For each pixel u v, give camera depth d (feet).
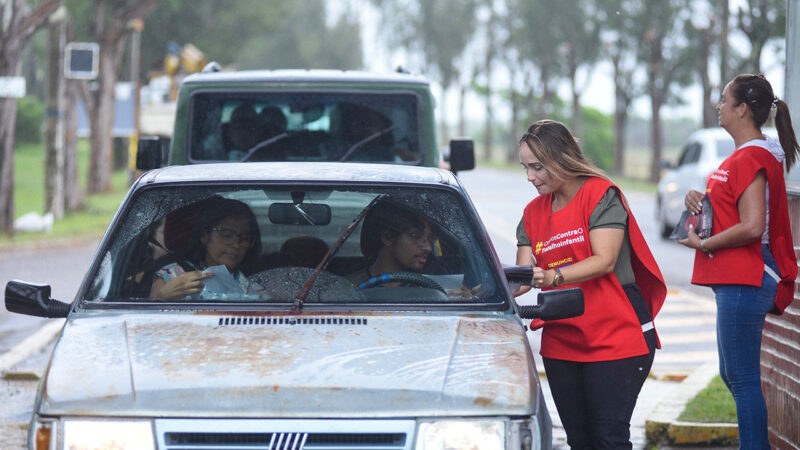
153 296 27.02
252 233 28.45
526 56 440.45
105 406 21.89
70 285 83.82
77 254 109.50
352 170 30.32
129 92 222.28
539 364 55.93
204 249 28.17
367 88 56.65
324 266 27.91
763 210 30.48
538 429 22.44
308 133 56.54
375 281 27.61
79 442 21.63
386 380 22.56
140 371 22.74
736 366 31.27
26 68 463.42
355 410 21.91
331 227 28.60
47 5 125.18
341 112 56.65
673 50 343.46
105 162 222.48
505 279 27.68
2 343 60.13
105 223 145.89
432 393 22.30
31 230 131.03
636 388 28.50
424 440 21.84
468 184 257.96
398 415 21.95
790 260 31.35
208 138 56.13
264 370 22.70
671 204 121.70
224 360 23.12
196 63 202.80
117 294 26.94
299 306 26.58
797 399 33.45
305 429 21.72
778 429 35.27
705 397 44.91
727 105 31.27
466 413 22.12
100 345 24.00
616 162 377.30
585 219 28.22
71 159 167.63
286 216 28.66
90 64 144.77
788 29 37.01
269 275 27.76
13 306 26.55
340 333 24.75
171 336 24.43
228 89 56.03
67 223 144.05
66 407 21.91
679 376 53.83
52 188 146.51
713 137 117.70
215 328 24.94
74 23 214.90
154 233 28.25
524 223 30.14
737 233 30.42
